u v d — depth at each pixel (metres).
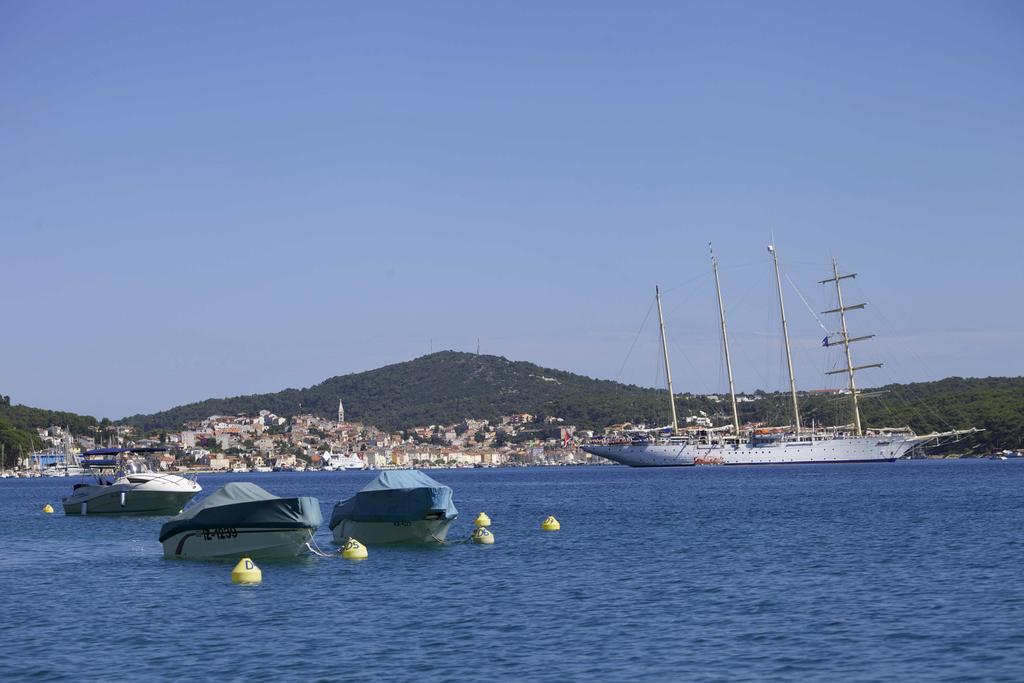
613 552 57.66
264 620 37.53
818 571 47.38
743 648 31.59
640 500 118.12
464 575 48.62
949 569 46.84
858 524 72.94
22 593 44.78
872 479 170.50
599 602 40.19
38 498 162.50
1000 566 47.41
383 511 61.75
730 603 39.25
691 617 36.66
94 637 34.97
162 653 32.41
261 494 56.06
